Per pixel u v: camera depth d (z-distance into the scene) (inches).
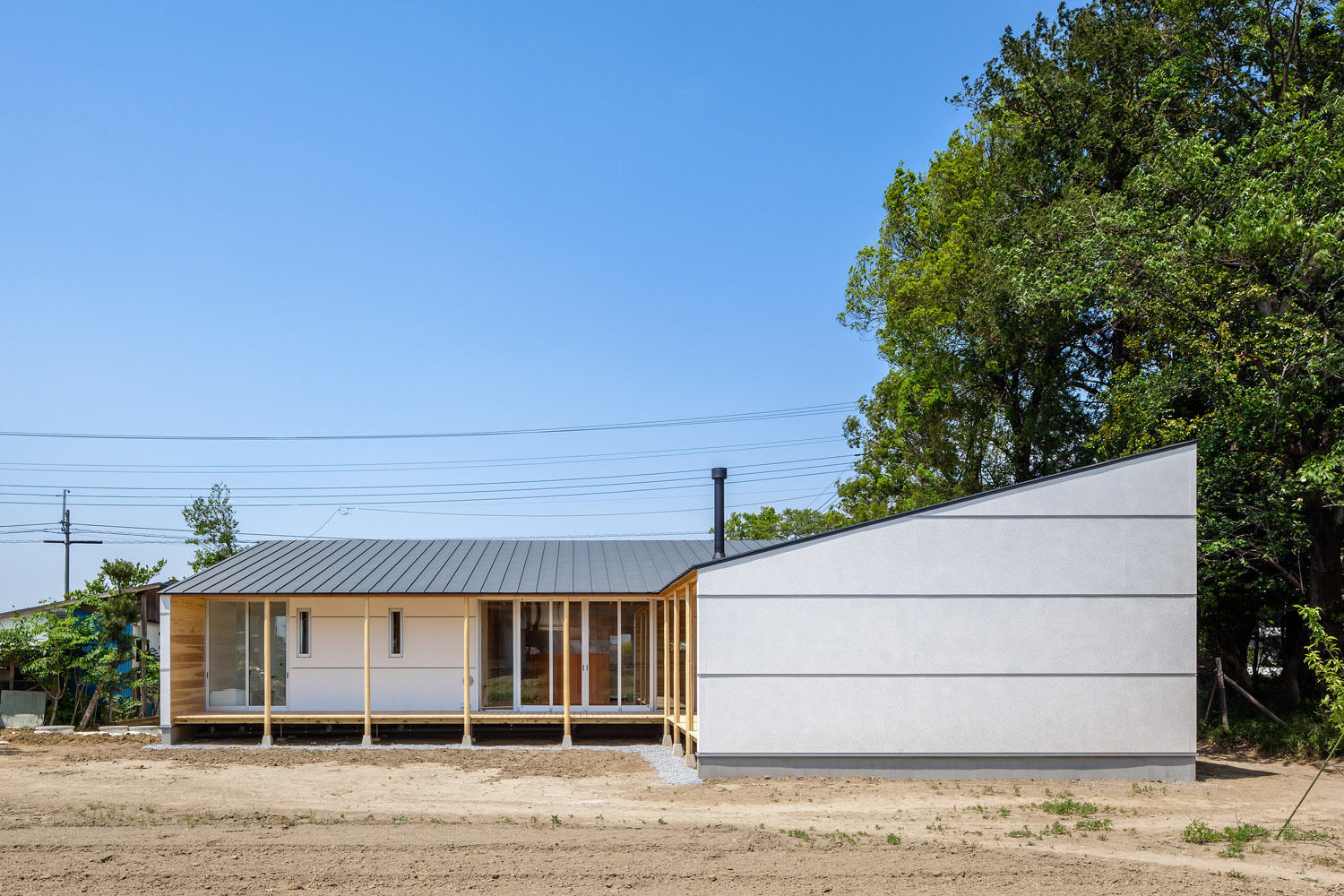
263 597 633.6
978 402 953.5
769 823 368.5
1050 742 474.6
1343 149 587.5
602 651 682.8
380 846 322.3
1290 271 577.0
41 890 268.2
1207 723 666.2
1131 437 683.4
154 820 371.9
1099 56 788.0
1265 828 362.9
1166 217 634.2
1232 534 625.3
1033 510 484.1
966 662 477.1
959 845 328.5
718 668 475.8
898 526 482.3
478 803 419.8
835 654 476.4
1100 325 823.1
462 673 680.4
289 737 674.2
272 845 323.6
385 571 693.3
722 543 688.4
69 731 714.8
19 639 739.4
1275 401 561.3
